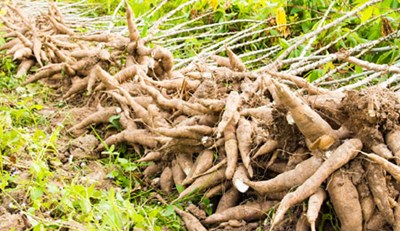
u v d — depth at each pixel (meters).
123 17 5.53
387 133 2.66
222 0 5.06
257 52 4.25
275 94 2.86
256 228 2.89
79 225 2.77
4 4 5.45
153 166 3.33
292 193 2.59
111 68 4.23
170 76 3.78
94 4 6.30
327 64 3.73
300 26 4.77
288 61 3.68
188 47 4.83
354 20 4.45
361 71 3.82
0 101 3.99
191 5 5.38
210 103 3.05
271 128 2.85
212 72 3.36
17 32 4.60
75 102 4.12
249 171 2.92
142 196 3.21
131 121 3.56
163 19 4.75
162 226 2.96
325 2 4.73
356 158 2.64
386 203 2.58
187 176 3.13
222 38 4.83
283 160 2.91
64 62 4.21
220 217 2.93
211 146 3.08
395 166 2.51
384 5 4.25
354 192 2.61
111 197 2.82
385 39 3.84
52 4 4.87
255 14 4.98
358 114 2.63
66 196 2.88
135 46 3.94
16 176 3.10
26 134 3.40
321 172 2.60
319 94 2.96
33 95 4.23
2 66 4.65
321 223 2.75
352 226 2.61
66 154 3.50
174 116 3.40
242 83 3.28
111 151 3.39
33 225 2.71
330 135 2.66
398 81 3.47
